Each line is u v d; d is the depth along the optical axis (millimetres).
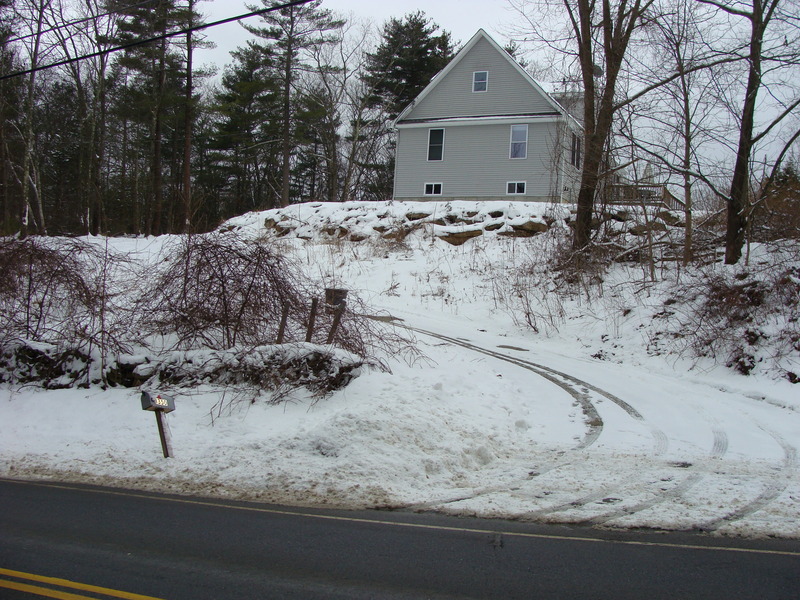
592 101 18875
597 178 18500
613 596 4535
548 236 22297
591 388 12180
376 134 49062
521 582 4777
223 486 7695
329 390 10617
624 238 20312
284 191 40375
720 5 15695
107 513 6609
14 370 12461
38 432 10352
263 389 10727
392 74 48531
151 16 33375
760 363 12320
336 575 4930
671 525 6078
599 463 8266
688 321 14461
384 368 11852
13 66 33531
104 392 11469
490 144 32531
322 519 6422
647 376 13133
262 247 12836
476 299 19594
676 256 17891
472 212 25234
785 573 4949
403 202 27328
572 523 6203
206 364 11305
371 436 8383
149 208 38000
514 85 32188
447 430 8891
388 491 7297
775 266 14383
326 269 23109
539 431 9969
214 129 52156
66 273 13641
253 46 41531
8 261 13695
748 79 15562
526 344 16000
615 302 16875
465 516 6492
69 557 5309
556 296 18375
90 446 9508
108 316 13266
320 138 53812
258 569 5051
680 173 16641
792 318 12672
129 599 4469
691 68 15953
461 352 14406
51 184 49500
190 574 4941
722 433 9578
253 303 12344
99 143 39531
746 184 15852
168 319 12570
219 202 51688
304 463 8086
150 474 8188
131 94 37438
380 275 22375
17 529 6070
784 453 8609
